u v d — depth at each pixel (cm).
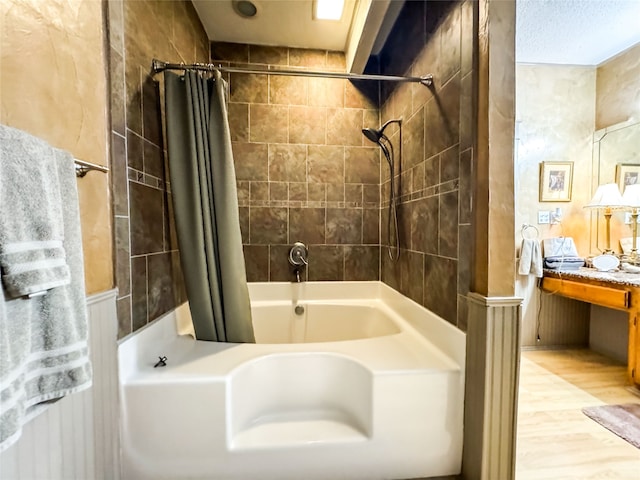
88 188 99
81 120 97
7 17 73
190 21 182
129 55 122
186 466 115
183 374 117
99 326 102
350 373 131
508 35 107
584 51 243
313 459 119
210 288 150
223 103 150
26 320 65
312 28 204
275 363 134
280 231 227
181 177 144
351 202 232
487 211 108
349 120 229
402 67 186
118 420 111
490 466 110
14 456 73
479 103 111
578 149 268
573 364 236
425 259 156
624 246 251
